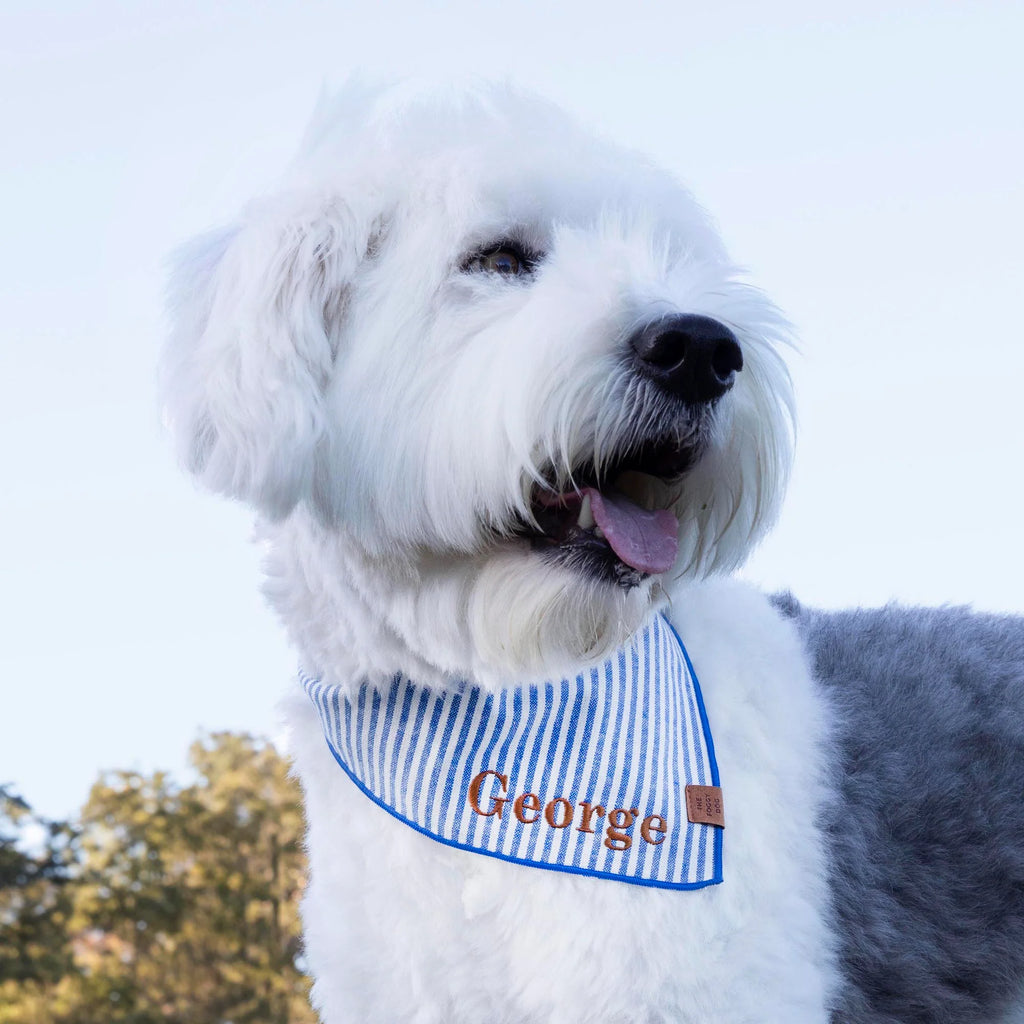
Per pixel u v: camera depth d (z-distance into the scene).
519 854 2.29
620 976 2.21
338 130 2.51
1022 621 3.29
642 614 2.26
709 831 2.30
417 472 2.21
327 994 2.47
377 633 2.40
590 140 2.51
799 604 3.28
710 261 2.49
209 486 2.31
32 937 7.18
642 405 2.08
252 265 2.25
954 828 2.73
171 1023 6.99
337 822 2.47
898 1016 2.63
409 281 2.24
